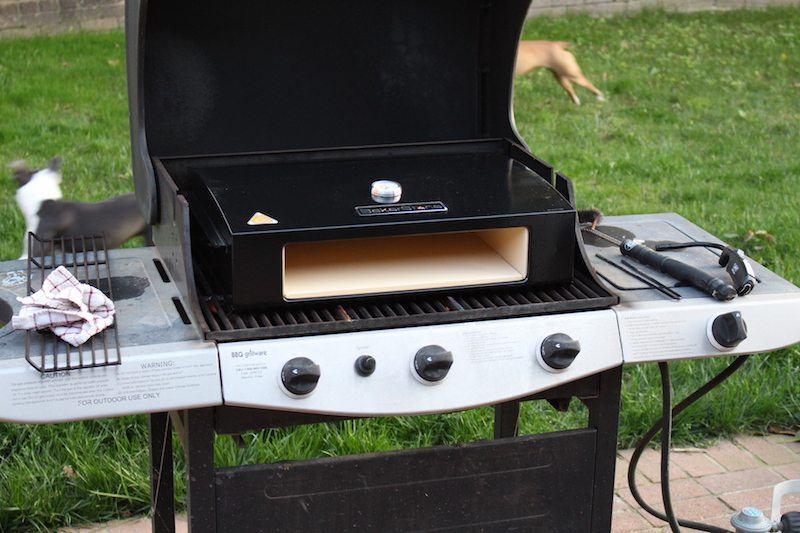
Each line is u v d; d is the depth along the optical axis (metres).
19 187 3.39
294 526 1.62
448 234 1.87
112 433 2.68
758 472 2.72
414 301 1.62
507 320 1.55
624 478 2.68
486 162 1.86
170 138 1.91
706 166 5.57
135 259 1.84
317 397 1.46
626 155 5.64
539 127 6.19
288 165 1.84
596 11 9.92
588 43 8.61
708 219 4.58
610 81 7.33
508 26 1.94
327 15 1.95
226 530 1.58
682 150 5.84
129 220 3.41
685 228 2.08
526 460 1.71
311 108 2.00
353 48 1.99
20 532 2.40
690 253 1.91
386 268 1.68
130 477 2.49
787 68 8.05
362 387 1.48
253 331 1.45
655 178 5.34
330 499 1.63
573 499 1.76
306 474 1.60
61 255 1.89
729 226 4.46
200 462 1.53
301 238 1.50
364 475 1.63
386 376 1.49
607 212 4.68
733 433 2.92
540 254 1.63
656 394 2.95
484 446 1.68
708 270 1.81
